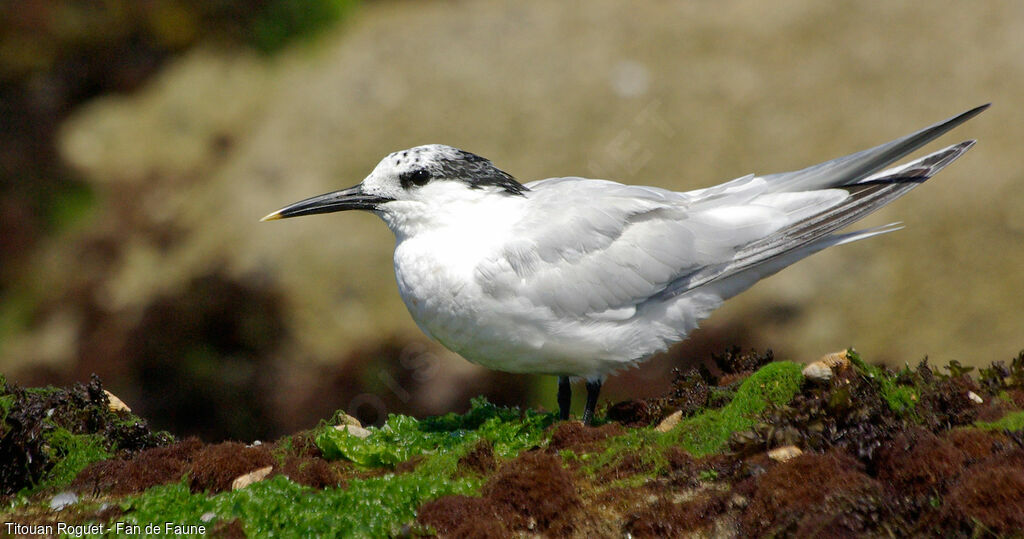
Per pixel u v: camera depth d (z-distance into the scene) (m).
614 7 19.14
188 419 16.14
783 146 16.97
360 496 6.14
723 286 7.73
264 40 20.72
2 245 18.83
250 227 17.39
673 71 18.03
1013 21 17.69
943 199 15.85
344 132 18.31
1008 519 5.20
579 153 17.34
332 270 16.58
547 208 7.49
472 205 7.54
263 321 16.38
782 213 7.70
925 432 6.12
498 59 18.64
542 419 7.59
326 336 16.16
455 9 20.00
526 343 7.35
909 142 7.79
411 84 18.64
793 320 15.16
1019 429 6.02
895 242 15.65
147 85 20.86
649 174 17.03
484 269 7.18
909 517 5.50
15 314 18.19
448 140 17.88
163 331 16.72
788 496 5.75
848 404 6.41
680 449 6.62
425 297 7.40
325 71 19.45
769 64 17.91
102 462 7.02
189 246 17.73
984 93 17.02
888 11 18.27
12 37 20.66
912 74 17.42
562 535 5.98
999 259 15.31
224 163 18.98
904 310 15.17
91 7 20.94
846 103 17.27
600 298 7.32
